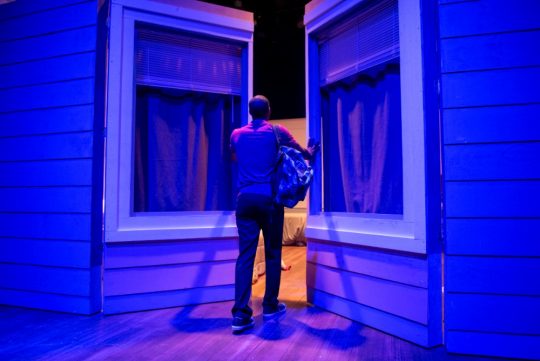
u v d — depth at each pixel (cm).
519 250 188
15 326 241
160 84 292
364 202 256
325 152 301
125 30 277
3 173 295
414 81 210
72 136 274
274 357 192
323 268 280
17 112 293
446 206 199
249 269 235
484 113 195
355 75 267
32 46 291
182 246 288
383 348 203
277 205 245
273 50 649
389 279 223
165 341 214
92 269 266
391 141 236
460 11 201
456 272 196
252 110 253
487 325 191
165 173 296
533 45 190
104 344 210
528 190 187
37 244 281
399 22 221
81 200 269
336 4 267
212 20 302
